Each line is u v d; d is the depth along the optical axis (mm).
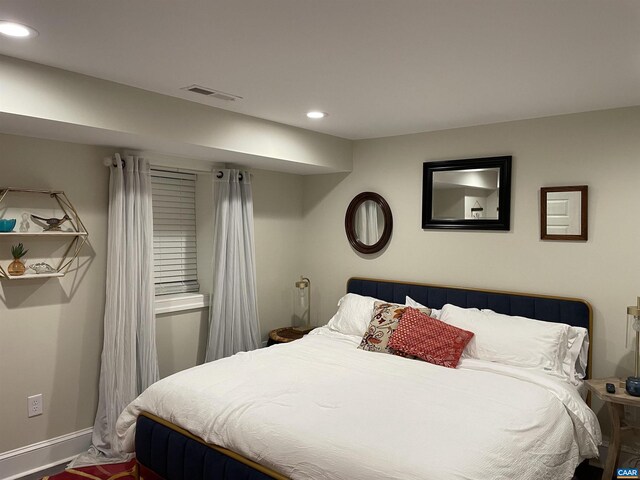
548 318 3354
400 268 4234
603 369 3209
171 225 4047
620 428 2746
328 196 4695
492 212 3672
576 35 1984
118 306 3232
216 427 2320
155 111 2898
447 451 1944
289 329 4578
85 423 3258
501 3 1691
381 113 3385
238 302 4031
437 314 3740
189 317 3939
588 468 3113
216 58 2289
